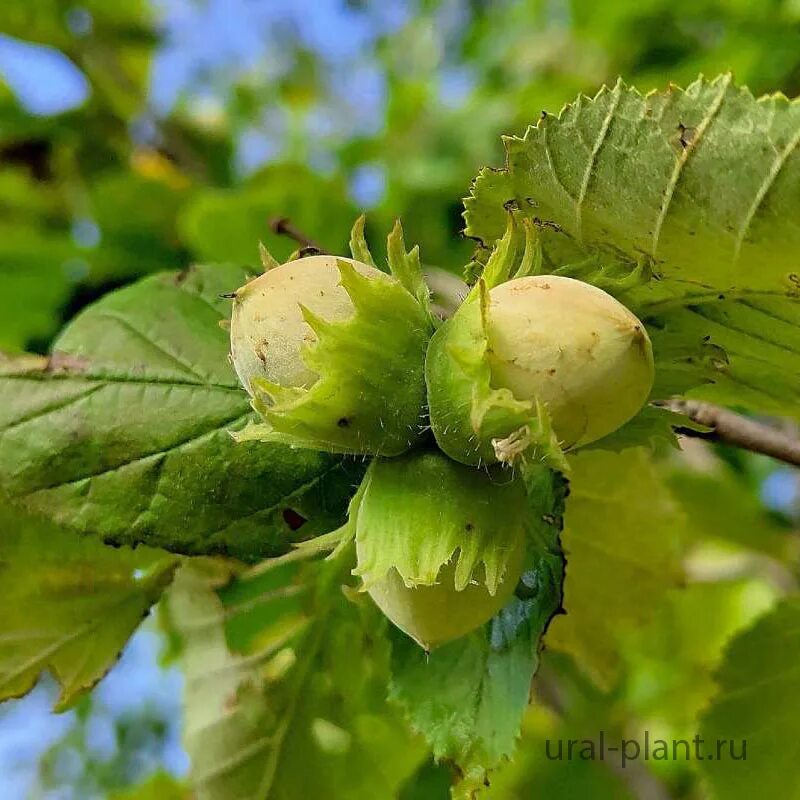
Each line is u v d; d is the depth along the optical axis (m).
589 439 0.09
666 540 0.15
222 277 0.13
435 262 0.23
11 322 0.22
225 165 0.25
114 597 0.13
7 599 0.13
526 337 0.09
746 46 0.22
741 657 0.15
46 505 0.11
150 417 0.12
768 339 0.11
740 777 0.15
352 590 0.11
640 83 0.23
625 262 0.11
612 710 0.24
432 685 0.12
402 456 0.10
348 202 0.21
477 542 0.10
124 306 0.12
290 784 0.15
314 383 0.10
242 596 0.16
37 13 0.24
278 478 0.11
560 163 0.10
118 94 0.25
